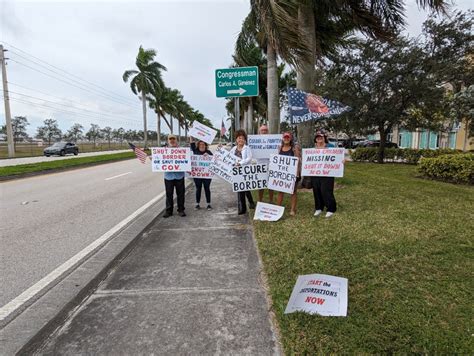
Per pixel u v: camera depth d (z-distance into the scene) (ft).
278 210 17.19
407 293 8.67
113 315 8.32
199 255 12.47
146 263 11.78
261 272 10.75
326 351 6.51
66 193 28.73
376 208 18.45
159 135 143.33
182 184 19.03
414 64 47.62
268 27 20.61
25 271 11.44
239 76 22.89
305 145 25.98
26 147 132.05
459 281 9.29
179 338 7.29
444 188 25.71
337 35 30.55
